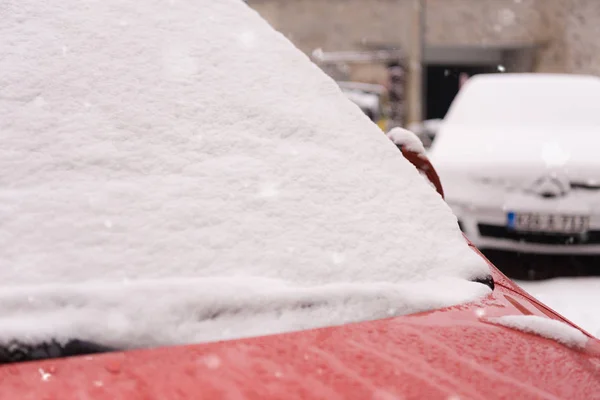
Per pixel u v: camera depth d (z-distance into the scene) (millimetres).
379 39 16344
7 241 1063
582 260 4070
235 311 1042
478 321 1130
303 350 974
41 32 1403
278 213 1241
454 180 3906
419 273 1249
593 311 3152
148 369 900
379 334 1046
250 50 1593
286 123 1443
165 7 1592
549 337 1093
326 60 16453
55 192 1150
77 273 1046
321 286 1128
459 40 16484
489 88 5309
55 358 935
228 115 1403
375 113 14484
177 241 1132
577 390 924
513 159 3861
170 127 1323
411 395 860
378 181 1410
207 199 1217
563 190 3680
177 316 1005
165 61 1453
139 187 1199
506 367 967
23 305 970
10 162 1174
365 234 1269
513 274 3805
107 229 1116
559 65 15938
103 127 1275
